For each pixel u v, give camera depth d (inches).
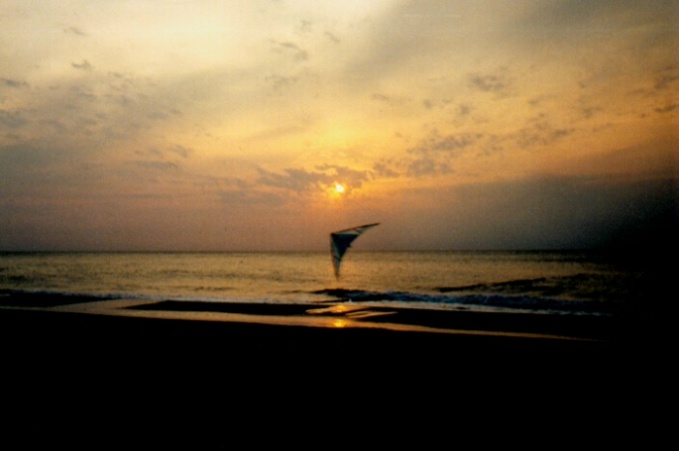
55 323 441.1
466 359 294.2
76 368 281.4
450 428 187.9
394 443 174.7
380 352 313.0
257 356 306.3
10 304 642.8
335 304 631.2
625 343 342.0
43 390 240.7
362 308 578.2
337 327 419.2
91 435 183.2
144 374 268.1
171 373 269.3
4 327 422.6
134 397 228.7
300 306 605.0
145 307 601.6
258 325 420.5
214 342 350.3
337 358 299.0
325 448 170.4
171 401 222.1
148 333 388.5
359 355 305.7
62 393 235.5
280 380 254.1
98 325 427.8
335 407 212.8
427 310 549.0
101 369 279.1
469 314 511.5
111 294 829.8
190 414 205.2
